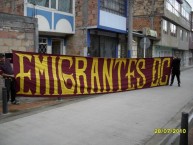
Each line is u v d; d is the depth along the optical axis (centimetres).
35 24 1129
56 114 844
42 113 853
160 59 1509
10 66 950
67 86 1093
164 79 1548
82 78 1152
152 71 1479
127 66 1353
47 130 700
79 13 1628
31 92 999
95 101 1048
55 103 999
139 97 1158
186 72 2859
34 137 652
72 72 1120
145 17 2888
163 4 2798
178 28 3684
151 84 1478
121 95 1203
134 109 933
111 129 715
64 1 1595
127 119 808
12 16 1048
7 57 989
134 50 2255
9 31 1041
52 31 1502
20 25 1075
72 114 847
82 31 1623
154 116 853
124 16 1848
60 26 1554
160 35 2819
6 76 934
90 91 1177
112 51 1894
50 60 1051
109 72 1267
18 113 850
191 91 1373
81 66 1152
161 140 648
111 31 1764
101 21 1617
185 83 1723
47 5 1484
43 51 1529
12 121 768
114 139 647
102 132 691
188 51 4991
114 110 909
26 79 982
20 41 1080
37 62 1015
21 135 664
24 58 983
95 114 852
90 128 718
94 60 1198
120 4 1805
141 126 747
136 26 2936
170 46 3247
